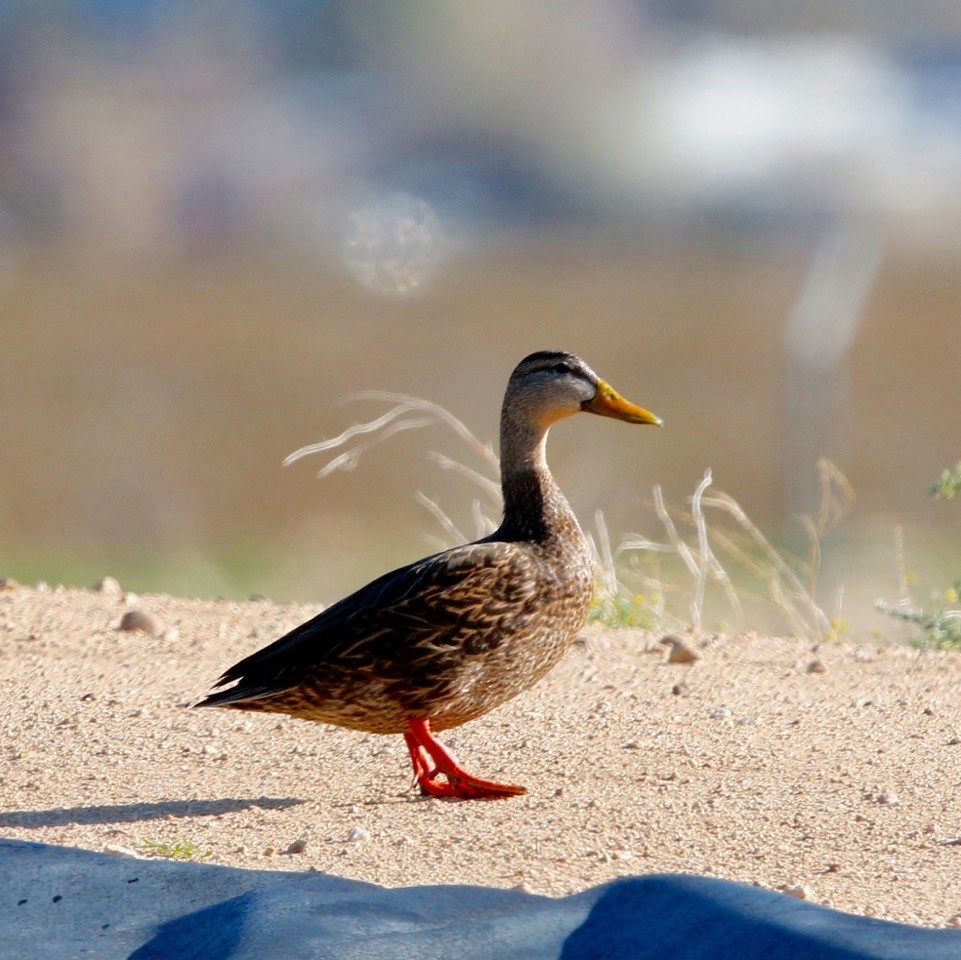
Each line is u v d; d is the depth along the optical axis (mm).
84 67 51844
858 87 44969
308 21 54844
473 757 6492
